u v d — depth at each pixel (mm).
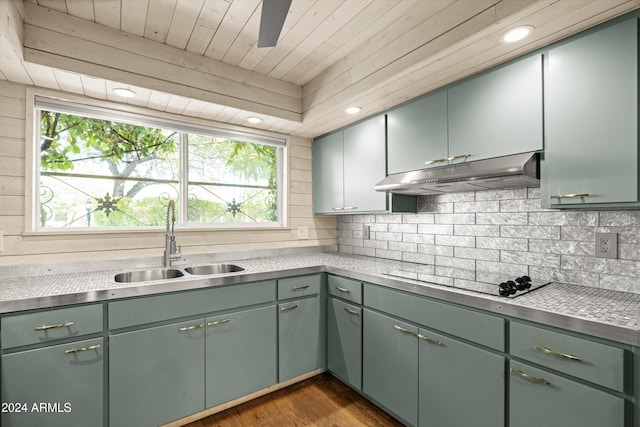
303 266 2350
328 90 2322
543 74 1470
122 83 1876
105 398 1619
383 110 2322
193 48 2070
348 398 2197
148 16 1740
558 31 1354
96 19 1764
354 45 2047
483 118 1692
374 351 2002
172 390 1810
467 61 1616
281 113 2514
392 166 2246
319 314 2408
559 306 1282
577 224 1641
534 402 1260
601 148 1284
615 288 1514
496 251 1988
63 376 1508
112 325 1629
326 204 2920
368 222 2922
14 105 1865
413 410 1751
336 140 2797
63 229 2053
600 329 1088
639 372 1016
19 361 1415
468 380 1490
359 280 2123
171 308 1800
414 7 1664
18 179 1878
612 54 1256
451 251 2246
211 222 2668
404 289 1795
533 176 1496
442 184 1810
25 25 1605
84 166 2186
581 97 1341
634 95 1204
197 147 2617
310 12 1711
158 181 2447
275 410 2064
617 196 1244
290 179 2990
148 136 2420
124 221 2312
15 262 1865
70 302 1510
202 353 1906
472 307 1484
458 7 1462
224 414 2021
